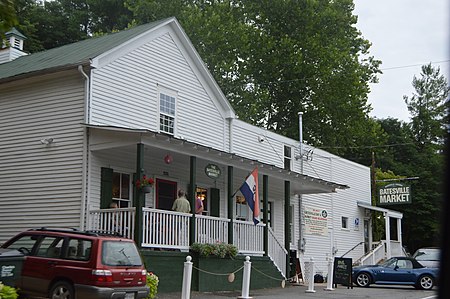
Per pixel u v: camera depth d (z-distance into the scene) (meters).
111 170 19.61
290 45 44.38
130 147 18.88
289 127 47.00
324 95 45.59
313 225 31.36
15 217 19.81
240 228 21.92
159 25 21.89
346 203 35.09
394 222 51.44
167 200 22.25
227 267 20.58
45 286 13.49
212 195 24.47
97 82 19.44
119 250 13.62
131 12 51.72
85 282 13.05
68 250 13.55
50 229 14.32
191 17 40.88
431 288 23.94
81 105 19.12
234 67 43.78
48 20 47.78
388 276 24.70
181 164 22.94
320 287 24.16
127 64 20.67
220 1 44.00
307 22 46.16
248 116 42.91
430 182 53.16
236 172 24.59
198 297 17.81
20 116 20.39
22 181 19.89
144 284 14.05
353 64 46.41
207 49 41.47
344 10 50.19
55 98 19.77
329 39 47.78
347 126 47.06
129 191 20.66
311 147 32.16
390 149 60.72
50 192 19.27
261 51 44.03
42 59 22.56
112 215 18.02
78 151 18.95
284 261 24.77
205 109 24.30
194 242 19.38
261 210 27.53
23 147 20.12
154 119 21.55
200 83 24.16
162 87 22.09
